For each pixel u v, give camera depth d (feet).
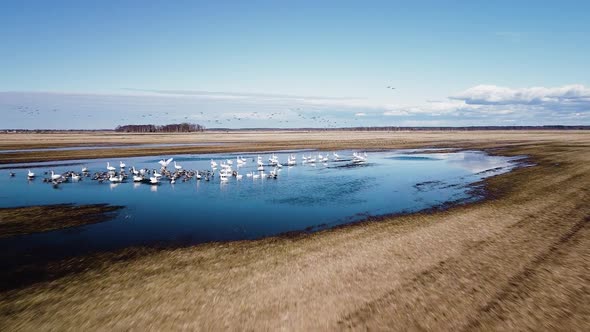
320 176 160.76
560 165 171.94
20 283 54.39
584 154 220.43
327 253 64.49
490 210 92.17
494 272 55.06
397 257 61.93
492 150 281.74
